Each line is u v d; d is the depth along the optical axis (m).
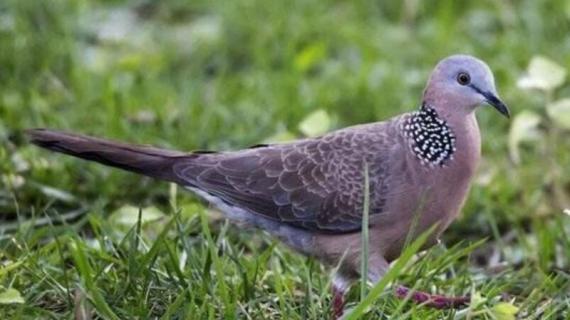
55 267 10.15
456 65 9.85
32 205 11.73
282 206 9.98
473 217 12.32
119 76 14.89
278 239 10.29
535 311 9.87
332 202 9.88
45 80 14.45
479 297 9.32
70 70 14.66
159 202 12.34
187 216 11.34
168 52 15.57
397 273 8.79
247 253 11.39
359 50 15.59
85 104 13.81
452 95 9.81
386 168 9.83
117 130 13.04
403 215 9.80
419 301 9.68
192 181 10.09
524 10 15.94
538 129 14.12
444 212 9.86
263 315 9.48
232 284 9.88
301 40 15.66
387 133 9.98
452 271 10.69
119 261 10.02
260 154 10.13
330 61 15.45
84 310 9.18
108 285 9.80
